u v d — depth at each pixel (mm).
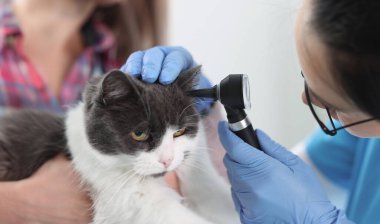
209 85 1118
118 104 894
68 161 1053
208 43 1698
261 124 1760
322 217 879
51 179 1016
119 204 941
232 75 796
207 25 1684
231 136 868
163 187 968
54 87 1637
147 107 884
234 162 896
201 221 908
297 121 1750
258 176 884
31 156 1078
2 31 1562
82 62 1644
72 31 1643
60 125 1128
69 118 1057
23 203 993
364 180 1189
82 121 981
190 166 1027
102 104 895
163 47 1044
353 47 579
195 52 1713
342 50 592
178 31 1739
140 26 1744
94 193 989
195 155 1021
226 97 789
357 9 565
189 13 1697
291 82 1646
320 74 659
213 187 1074
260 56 1612
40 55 1629
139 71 953
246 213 926
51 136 1102
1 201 994
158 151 913
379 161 1156
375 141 1167
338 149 1318
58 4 1620
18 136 1101
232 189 940
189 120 950
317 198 902
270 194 886
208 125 1133
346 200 1313
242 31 1621
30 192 994
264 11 1508
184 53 1051
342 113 732
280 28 961
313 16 627
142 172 926
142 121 885
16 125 1125
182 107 930
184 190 1088
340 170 1363
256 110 1730
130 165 938
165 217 906
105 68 1695
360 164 1244
